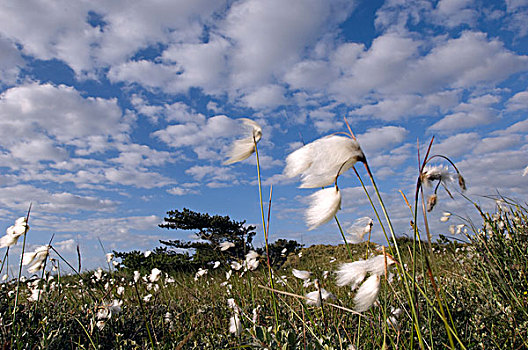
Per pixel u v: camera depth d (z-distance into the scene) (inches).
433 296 96.7
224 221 508.4
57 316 123.5
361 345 82.5
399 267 53.0
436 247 199.2
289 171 59.9
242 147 86.4
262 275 132.3
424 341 73.4
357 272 57.2
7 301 126.0
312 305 98.1
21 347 95.5
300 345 80.5
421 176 55.4
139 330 117.1
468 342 85.7
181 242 521.7
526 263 116.9
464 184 54.5
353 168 54.9
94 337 110.3
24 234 112.8
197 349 100.7
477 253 136.0
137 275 138.6
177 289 225.0
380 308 75.4
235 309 113.2
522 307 93.0
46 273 162.7
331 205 59.1
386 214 52.3
